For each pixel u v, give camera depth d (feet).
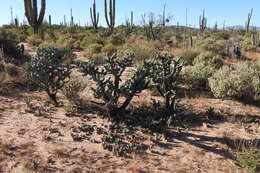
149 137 20.61
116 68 22.81
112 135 20.25
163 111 24.99
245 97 29.60
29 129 20.68
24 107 25.14
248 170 15.66
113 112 23.29
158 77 24.30
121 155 17.89
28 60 46.16
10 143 18.30
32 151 17.57
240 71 30.73
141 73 23.35
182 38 119.65
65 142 19.12
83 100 27.84
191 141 20.39
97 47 63.46
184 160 17.80
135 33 127.65
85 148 18.52
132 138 19.99
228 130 22.44
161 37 110.42
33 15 71.10
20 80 32.58
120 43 83.82
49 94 25.88
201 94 31.40
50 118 22.94
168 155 18.31
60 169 15.92
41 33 85.05
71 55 51.72
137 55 50.57
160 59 25.03
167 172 16.37
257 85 28.89
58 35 97.40
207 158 18.17
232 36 135.95
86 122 22.61
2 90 28.94
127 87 23.02
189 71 34.78
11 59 42.83
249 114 25.95
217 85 29.94
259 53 77.36
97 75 22.52
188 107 26.96
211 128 22.76
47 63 25.25
